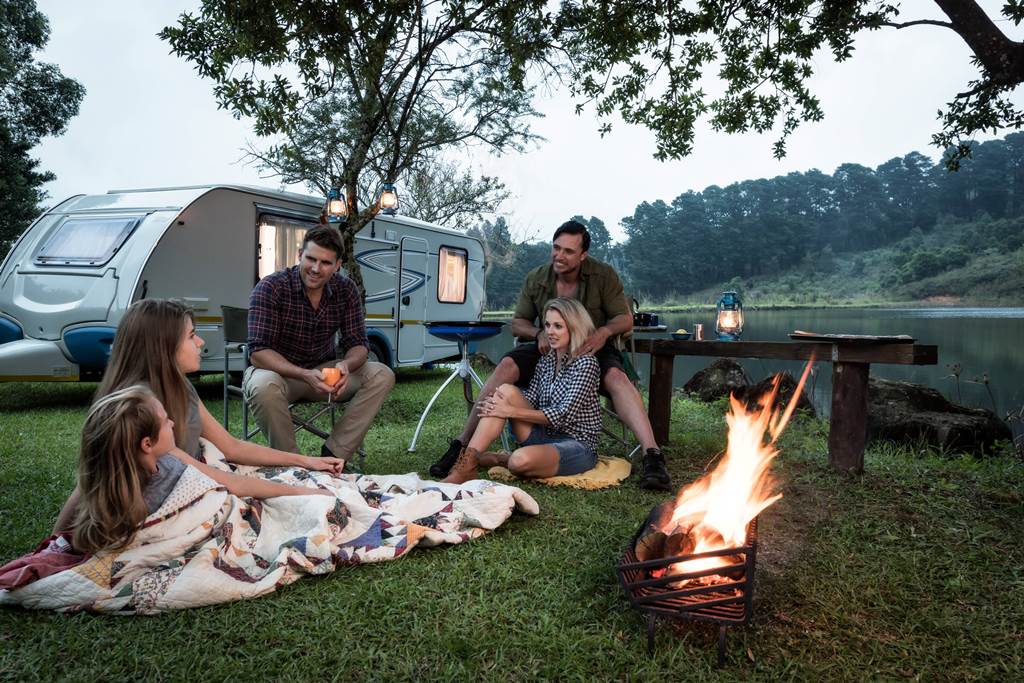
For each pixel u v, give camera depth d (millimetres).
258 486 2201
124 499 1777
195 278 6137
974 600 2004
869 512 2814
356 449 3396
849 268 155125
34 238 6500
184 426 2137
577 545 2363
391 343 8445
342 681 1517
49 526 2488
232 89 5449
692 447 4203
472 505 2486
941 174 168125
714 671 1596
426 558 2217
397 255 8508
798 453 3889
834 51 5828
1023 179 165875
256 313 3184
